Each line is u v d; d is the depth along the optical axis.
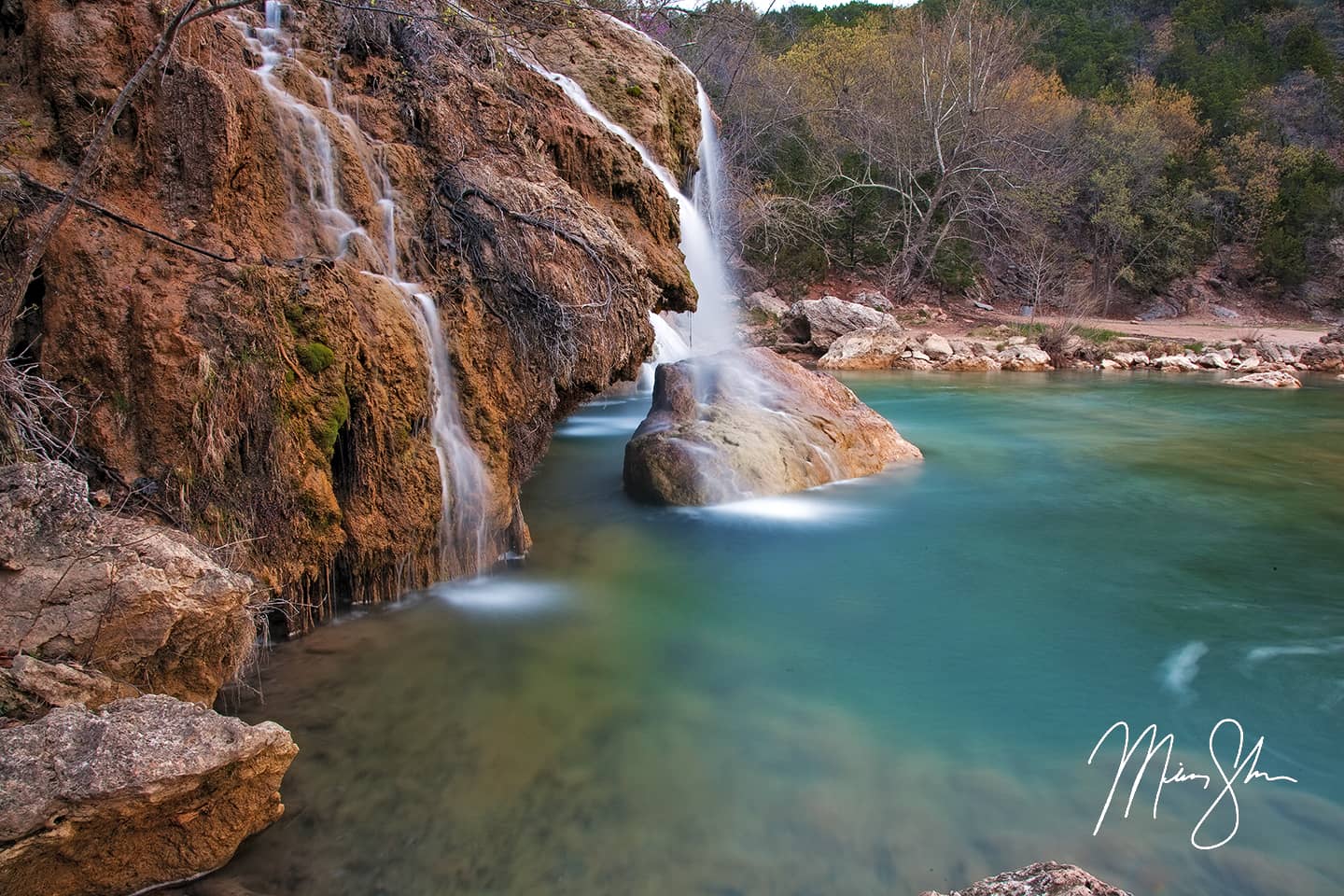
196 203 4.74
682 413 8.94
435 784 3.71
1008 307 38.19
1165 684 4.89
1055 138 39.22
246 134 5.02
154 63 3.93
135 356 4.25
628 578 6.27
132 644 3.44
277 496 4.64
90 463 4.12
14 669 3.09
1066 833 3.54
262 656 4.72
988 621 5.73
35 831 2.65
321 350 4.80
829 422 9.80
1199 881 3.29
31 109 4.54
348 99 6.15
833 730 4.28
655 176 8.74
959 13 34.72
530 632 5.25
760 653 5.12
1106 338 27.83
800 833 3.49
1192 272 43.19
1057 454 11.62
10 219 4.16
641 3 13.47
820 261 33.06
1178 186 42.34
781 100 32.34
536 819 3.51
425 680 4.59
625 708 4.41
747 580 6.34
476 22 7.65
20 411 3.92
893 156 35.06
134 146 4.69
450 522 5.84
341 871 3.18
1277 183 45.38
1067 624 5.70
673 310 8.90
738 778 3.84
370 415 5.15
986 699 4.65
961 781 3.88
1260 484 9.94
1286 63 58.72
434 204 6.21
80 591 3.36
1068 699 4.68
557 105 8.15
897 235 37.84
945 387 19.69
